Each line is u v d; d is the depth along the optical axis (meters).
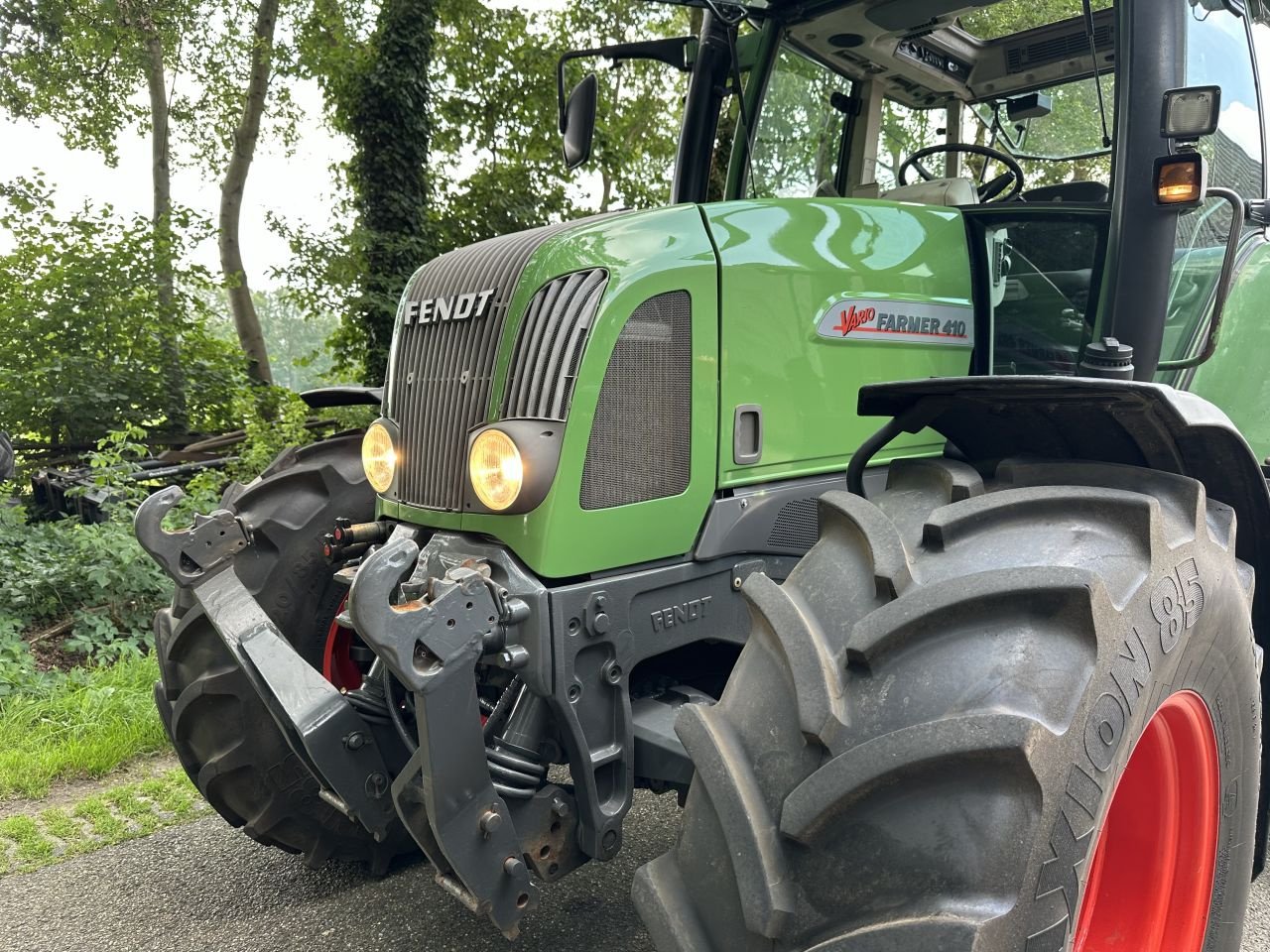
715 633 1.99
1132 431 1.55
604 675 1.78
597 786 1.79
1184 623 1.35
